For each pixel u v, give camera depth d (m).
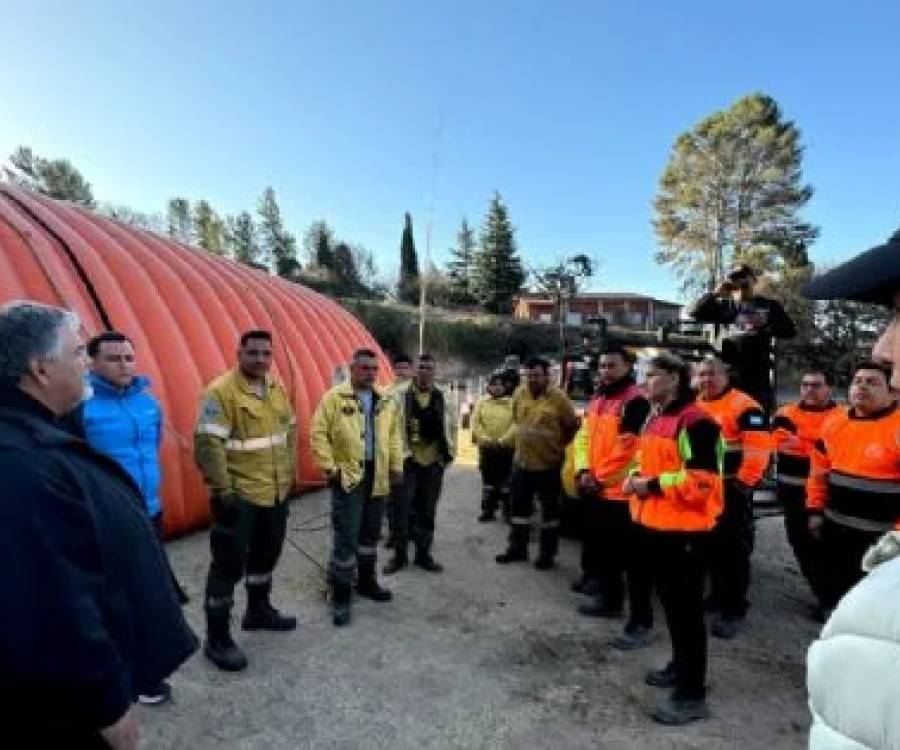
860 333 25.61
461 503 8.91
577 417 6.26
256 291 9.47
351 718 3.70
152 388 6.33
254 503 4.28
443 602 5.43
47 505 1.54
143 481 4.03
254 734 3.51
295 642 4.58
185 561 6.04
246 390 4.26
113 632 1.69
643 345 7.98
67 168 65.06
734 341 6.54
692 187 47.22
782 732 3.69
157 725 3.54
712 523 3.69
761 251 42.72
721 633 4.95
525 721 3.73
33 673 1.45
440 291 63.72
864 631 1.51
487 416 7.93
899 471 4.24
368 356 5.06
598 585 5.65
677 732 3.66
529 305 55.62
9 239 5.96
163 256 8.09
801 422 5.60
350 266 71.62
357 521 5.01
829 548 4.55
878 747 1.45
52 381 1.77
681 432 3.71
